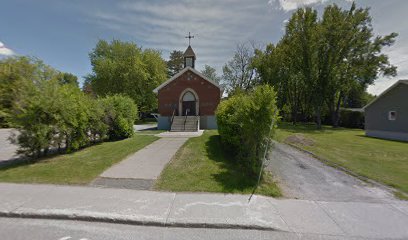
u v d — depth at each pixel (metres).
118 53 36.38
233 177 5.55
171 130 17.44
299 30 25.39
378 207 4.16
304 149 10.36
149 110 39.19
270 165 7.31
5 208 3.68
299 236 3.12
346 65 26.09
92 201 4.02
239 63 38.88
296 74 30.17
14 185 4.79
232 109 8.06
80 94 9.08
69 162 6.79
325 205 4.19
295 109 33.91
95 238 2.98
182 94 21.41
